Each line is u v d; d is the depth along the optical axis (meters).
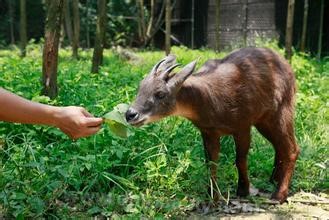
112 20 19.66
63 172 3.87
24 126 4.74
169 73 3.83
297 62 9.90
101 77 7.24
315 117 6.12
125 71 8.56
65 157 4.29
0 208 3.79
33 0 19.48
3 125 4.72
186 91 3.84
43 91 5.39
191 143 4.88
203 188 4.21
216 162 4.16
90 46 19.64
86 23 19.16
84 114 2.09
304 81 7.75
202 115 3.93
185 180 4.31
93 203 4.03
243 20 15.78
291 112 4.37
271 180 4.61
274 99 4.23
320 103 6.43
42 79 5.42
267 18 15.10
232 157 4.82
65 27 18.22
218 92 3.93
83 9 19.47
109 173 4.24
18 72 6.84
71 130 2.03
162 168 4.32
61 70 8.16
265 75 4.17
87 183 4.18
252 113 4.07
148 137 4.71
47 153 4.41
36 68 7.39
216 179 4.23
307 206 4.23
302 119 5.80
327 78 8.66
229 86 3.98
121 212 3.89
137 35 20.02
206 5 17.50
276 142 4.36
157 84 3.76
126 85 6.32
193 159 4.49
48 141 4.77
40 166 3.98
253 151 5.10
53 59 5.34
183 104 3.86
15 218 3.67
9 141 4.50
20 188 3.88
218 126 3.99
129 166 4.44
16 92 5.28
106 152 4.43
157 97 3.76
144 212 3.84
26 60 9.42
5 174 4.00
